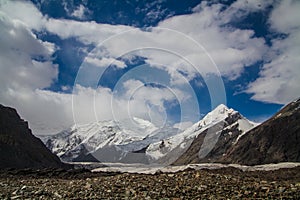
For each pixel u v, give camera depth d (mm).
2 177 45562
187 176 30328
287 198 22094
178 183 27172
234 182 27297
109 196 24125
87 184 29891
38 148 148625
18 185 33281
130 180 29500
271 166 130250
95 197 23938
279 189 24047
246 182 27469
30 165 116875
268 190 24078
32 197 25312
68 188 28469
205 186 25641
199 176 30016
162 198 22719
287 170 80375
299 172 70875
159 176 31125
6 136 126312
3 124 137000
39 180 40531
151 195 23766
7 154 113125
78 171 51531
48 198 24609
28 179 43250
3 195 26375
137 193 24547
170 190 24906
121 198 23391
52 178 44875
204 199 22469
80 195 25000
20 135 144125
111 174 48156
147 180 29141
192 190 24750
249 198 22250
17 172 50281
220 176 30328
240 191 24141
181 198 22688
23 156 120062
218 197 22703
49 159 146125
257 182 27703
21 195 26141
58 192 26656
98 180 32062
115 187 27078
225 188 25188
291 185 25766
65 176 47031
